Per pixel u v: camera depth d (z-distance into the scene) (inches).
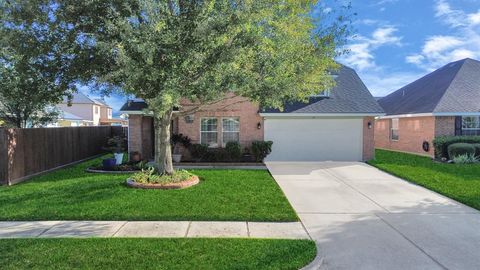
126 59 296.8
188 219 283.0
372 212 310.0
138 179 418.0
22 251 209.0
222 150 660.7
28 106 629.9
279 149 703.1
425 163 649.0
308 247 218.7
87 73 368.5
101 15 336.2
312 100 724.7
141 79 316.2
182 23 319.0
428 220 285.0
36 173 499.2
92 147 750.5
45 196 356.5
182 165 620.1
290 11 420.2
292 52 398.3
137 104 668.1
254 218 285.1
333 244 230.2
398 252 216.7
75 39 354.6
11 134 438.6
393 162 662.5
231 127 703.1
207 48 330.0
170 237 238.7
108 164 575.8
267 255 205.6
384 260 204.7
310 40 449.4
